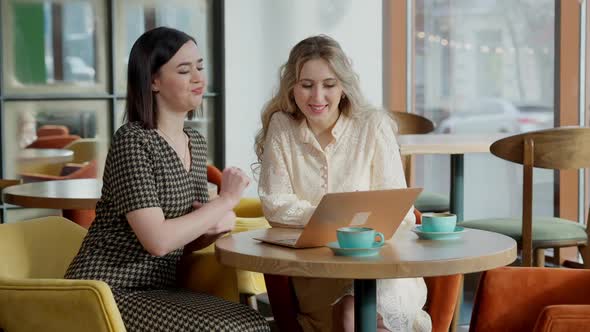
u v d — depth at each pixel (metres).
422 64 7.58
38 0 6.48
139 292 2.98
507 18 7.21
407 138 5.77
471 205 7.49
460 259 2.59
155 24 6.89
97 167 6.70
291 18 7.38
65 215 5.09
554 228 4.80
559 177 6.91
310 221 2.71
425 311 3.35
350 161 3.37
